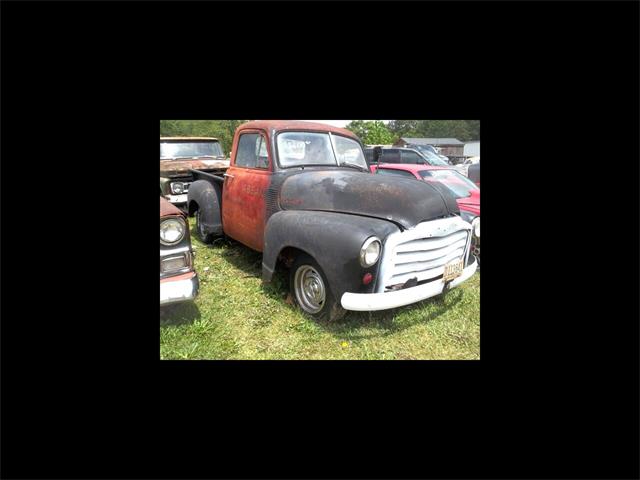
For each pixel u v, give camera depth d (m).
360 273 2.69
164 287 2.69
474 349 2.97
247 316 3.35
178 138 8.28
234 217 4.45
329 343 2.99
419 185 3.19
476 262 3.61
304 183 3.51
